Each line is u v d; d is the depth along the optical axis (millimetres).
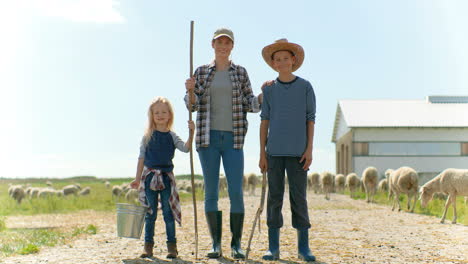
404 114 41094
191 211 14891
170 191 5586
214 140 5727
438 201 16844
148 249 5547
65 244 6984
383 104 43250
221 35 5723
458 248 6602
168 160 5633
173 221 5582
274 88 5594
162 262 5164
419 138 39844
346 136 43312
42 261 5344
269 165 5555
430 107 42281
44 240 7453
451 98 43406
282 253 5977
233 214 5680
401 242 7230
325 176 23703
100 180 73875
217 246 5625
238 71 5879
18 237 7984
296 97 5504
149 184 5535
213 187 5715
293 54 5719
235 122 5746
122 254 5871
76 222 11656
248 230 8898
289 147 5430
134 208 5406
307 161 5445
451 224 10391
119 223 5434
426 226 9852
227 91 5770
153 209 5559
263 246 6629
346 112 41688
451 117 40500
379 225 9945
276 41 5586
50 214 15383
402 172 14508
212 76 5805
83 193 28078
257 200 21500
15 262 5289
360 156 40062
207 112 5746
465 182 10672
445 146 39812
